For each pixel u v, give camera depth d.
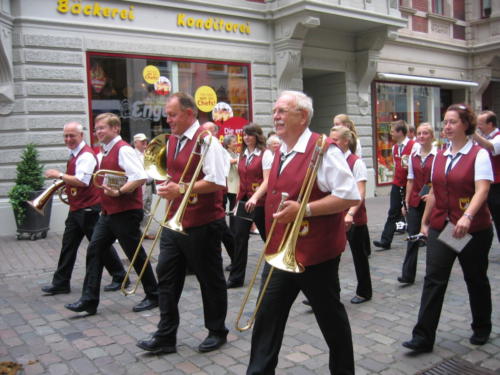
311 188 2.67
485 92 19.55
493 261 6.52
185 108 3.73
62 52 9.09
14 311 4.86
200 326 4.38
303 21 11.23
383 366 3.52
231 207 8.32
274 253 2.87
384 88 14.85
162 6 10.18
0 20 8.23
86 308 4.63
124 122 9.94
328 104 14.20
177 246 3.73
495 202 6.14
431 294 3.66
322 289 2.82
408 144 7.54
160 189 3.59
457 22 17.14
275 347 2.82
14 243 8.14
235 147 8.49
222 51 11.12
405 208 7.19
